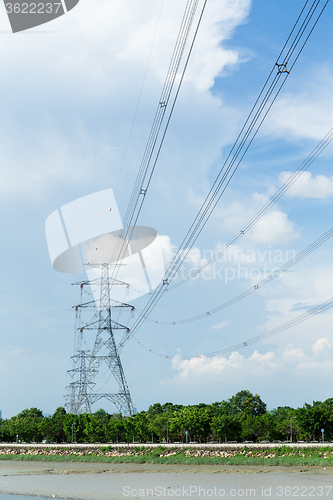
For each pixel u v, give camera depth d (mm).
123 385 164875
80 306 157500
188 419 158500
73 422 179625
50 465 127562
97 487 80750
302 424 138750
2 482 92688
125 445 151750
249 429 157875
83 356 168750
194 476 91438
